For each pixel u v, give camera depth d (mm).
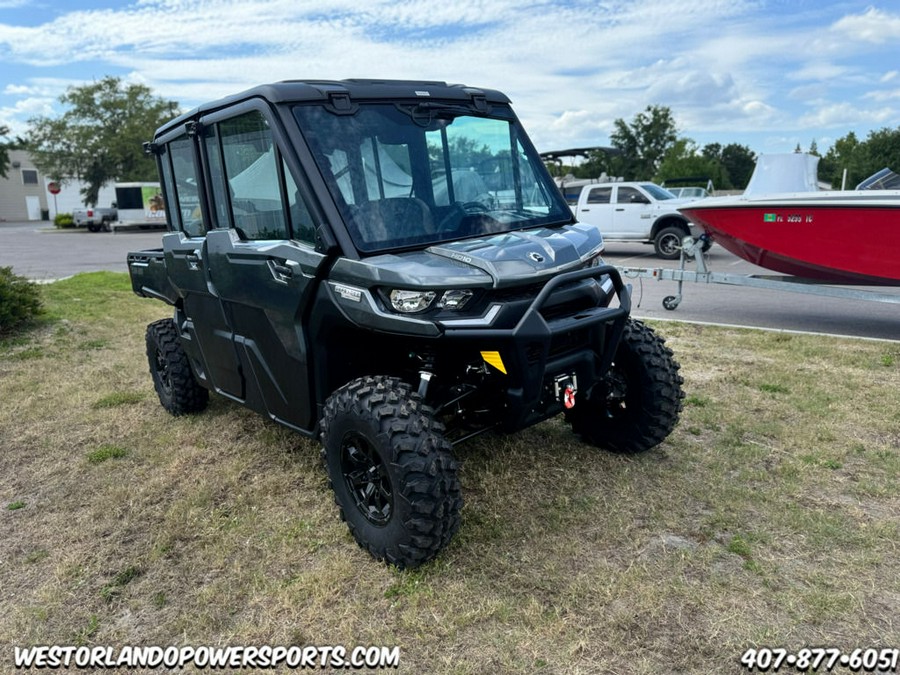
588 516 3570
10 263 18281
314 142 3301
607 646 2656
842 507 3645
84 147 46344
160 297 5105
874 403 5160
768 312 8875
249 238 3750
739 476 4004
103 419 5344
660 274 8250
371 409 3051
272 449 4602
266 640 2781
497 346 3023
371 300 3023
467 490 3883
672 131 54688
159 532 3605
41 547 3541
